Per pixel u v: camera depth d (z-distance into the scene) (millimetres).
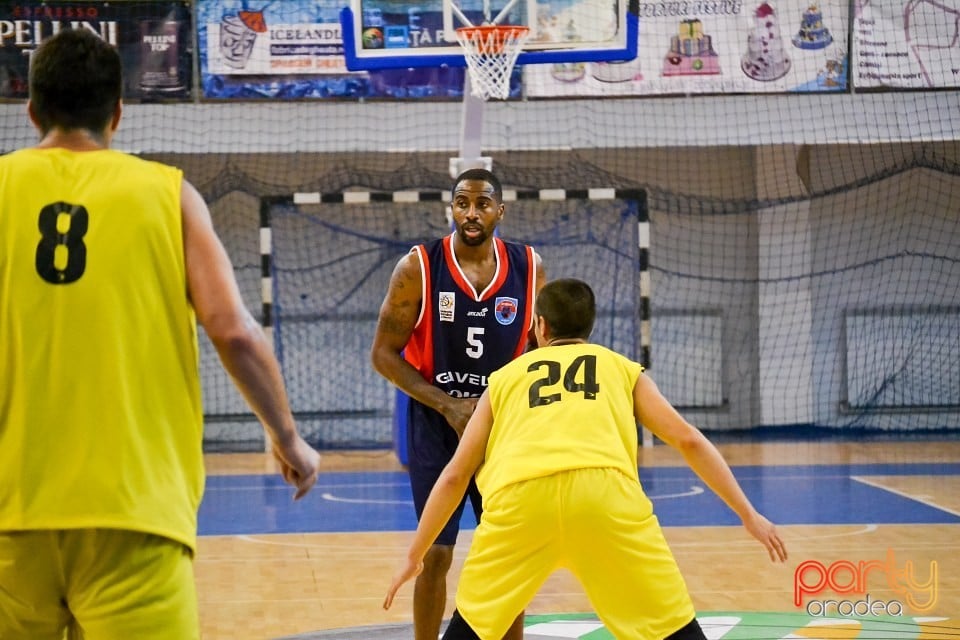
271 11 22281
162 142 22188
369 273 25828
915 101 22703
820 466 21609
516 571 5957
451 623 6070
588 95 22531
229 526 15984
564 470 5949
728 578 11992
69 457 3938
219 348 4086
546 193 24875
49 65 4246
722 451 24172
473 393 8148
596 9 13781
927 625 9703
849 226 26422
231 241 25422
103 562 3926
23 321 3988
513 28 13219
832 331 26578
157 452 4047
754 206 26484
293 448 4289
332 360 25766
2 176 4141
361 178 25750
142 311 4055
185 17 22172
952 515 16016
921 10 22578
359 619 10266
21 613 4039
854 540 14141
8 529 3908
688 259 26516
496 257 8227
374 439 25828
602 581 5895
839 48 22562
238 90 22234
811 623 9812
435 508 6281
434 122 22609
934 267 26422
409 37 13547
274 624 10094
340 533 15359
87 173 4148
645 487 19406
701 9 22500
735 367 26703
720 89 22500
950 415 26578
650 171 26266
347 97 22422
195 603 4152
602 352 6484
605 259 25938
